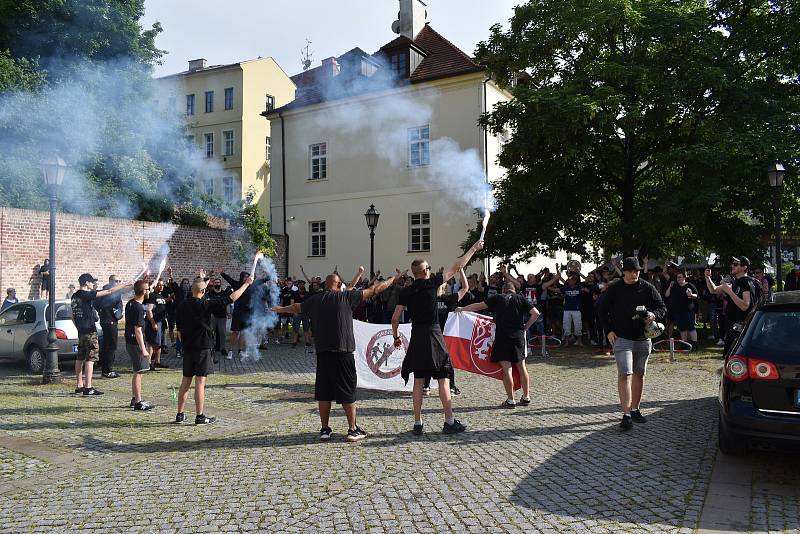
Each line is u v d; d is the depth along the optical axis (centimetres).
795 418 466
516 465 523
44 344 1094
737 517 409
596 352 1299
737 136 1375
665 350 1304
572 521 404
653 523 400
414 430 636
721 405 514
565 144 1445
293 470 518
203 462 547
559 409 750
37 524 409
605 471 505
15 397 873
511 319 776
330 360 612
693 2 1734
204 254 2300
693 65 1525
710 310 1508
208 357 705
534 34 1662
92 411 773
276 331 1606
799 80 1670
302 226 2617
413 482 482
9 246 1748
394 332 650
